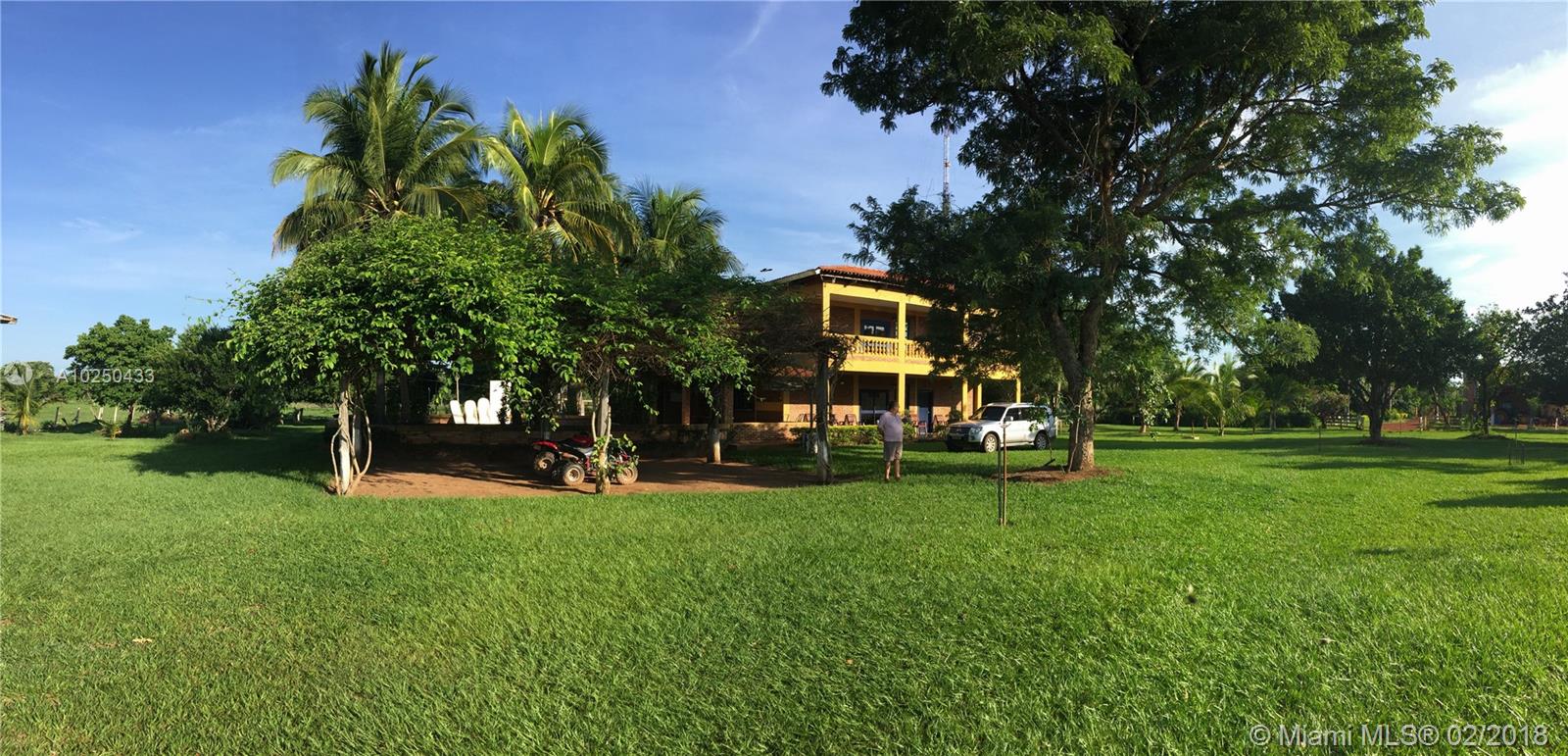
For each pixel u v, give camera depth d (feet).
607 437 43.62
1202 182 52.19
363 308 36.58
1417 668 13.56
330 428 62.34
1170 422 178.40
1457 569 21.45
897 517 32.04
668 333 42.39
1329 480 48.57
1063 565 21.85
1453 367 106.22
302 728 11.91
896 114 49.80
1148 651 14.55
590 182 74.59
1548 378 118.62
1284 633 15.52
